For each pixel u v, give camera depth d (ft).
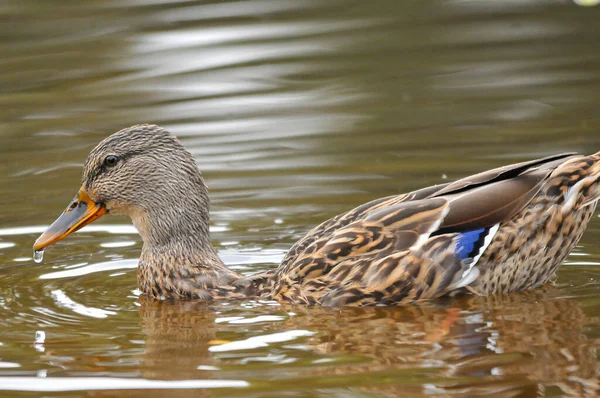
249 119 64.34
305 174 55.98
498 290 40.29
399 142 60.13
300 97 67.82
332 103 66.85
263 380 32.09
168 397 31.09
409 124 63.00
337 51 75.25
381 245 39.73
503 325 36.76
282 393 31.01
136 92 69.05
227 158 58.39
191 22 79.66
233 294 41.81
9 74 71.82
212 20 80.18
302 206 52.03
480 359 33.45
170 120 64.28
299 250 41.60
